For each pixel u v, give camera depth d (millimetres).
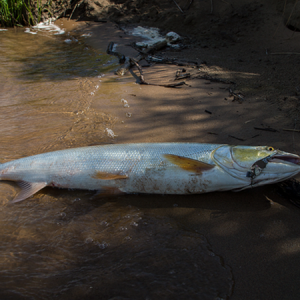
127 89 1521
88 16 2941
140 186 874
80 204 836
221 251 702
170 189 867
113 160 884
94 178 880
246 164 838
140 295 604
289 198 838
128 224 769
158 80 1625
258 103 1318
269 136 1084
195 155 875
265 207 820
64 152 913
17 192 878
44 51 2217
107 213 804
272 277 646
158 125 1187
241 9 2574
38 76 1730
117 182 879
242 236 738
